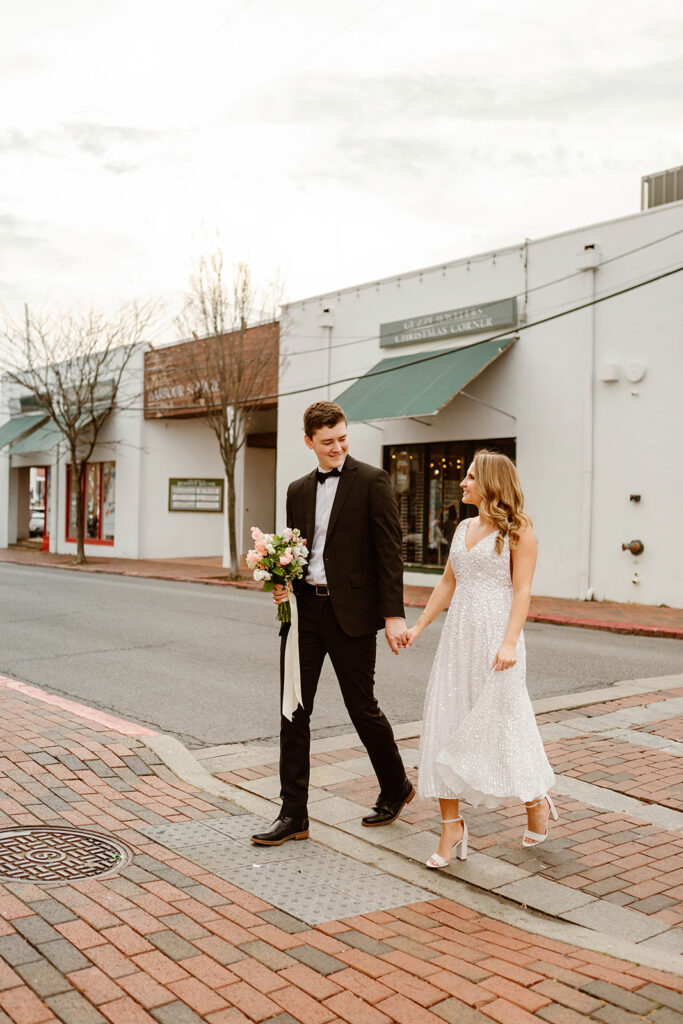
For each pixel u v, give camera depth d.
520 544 3.88
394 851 4.08
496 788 3.79
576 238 15.14
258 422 24.31
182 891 3.46
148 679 8.09
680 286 13.84
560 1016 2.61
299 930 3.17
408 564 18.12
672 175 14.88
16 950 2.89
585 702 7.25
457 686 3.90
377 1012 2.61
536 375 15.77
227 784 5.06
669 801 4.78
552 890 3.66
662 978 2.88
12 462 32.72
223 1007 2.61
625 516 14.51
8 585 17.09
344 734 6.22
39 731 5.63
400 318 18.14
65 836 4.02
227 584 18.80
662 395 14.06
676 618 12.78
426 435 17.66
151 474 25.92
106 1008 2.57
